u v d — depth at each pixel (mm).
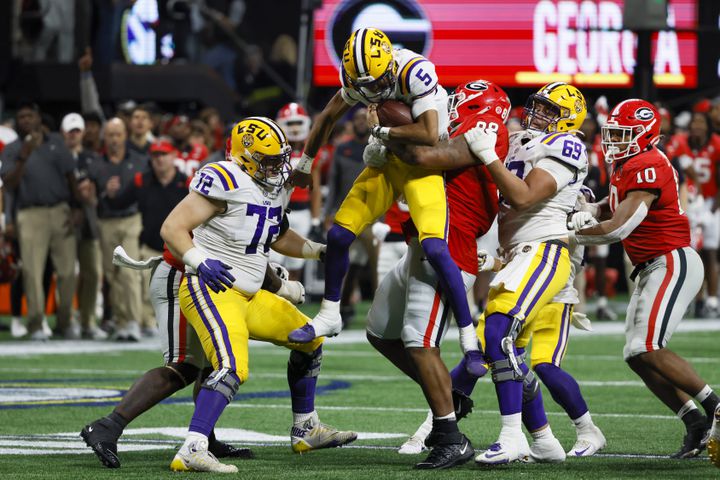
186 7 58938
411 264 18750
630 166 19938
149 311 43156
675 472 17953
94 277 42375
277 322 19156
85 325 42750
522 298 18734
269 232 18703
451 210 18812
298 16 67250
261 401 26734
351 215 19109
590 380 30594
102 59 56812
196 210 18281
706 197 53156
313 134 20203
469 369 18078
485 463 18188
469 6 64500
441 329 18625
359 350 38938
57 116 53750
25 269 40406
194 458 17625
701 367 32625
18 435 21609
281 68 66562
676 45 64812
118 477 17156
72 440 21062
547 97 19719
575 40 64188
